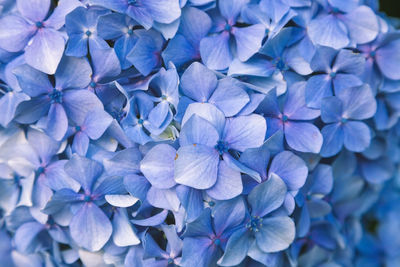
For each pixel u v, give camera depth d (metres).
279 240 0.25
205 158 0.24
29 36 0.25
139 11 0.25
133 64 0.25
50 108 0.25
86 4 0.25
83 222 0.25
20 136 0.26
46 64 0.25
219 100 0.25
